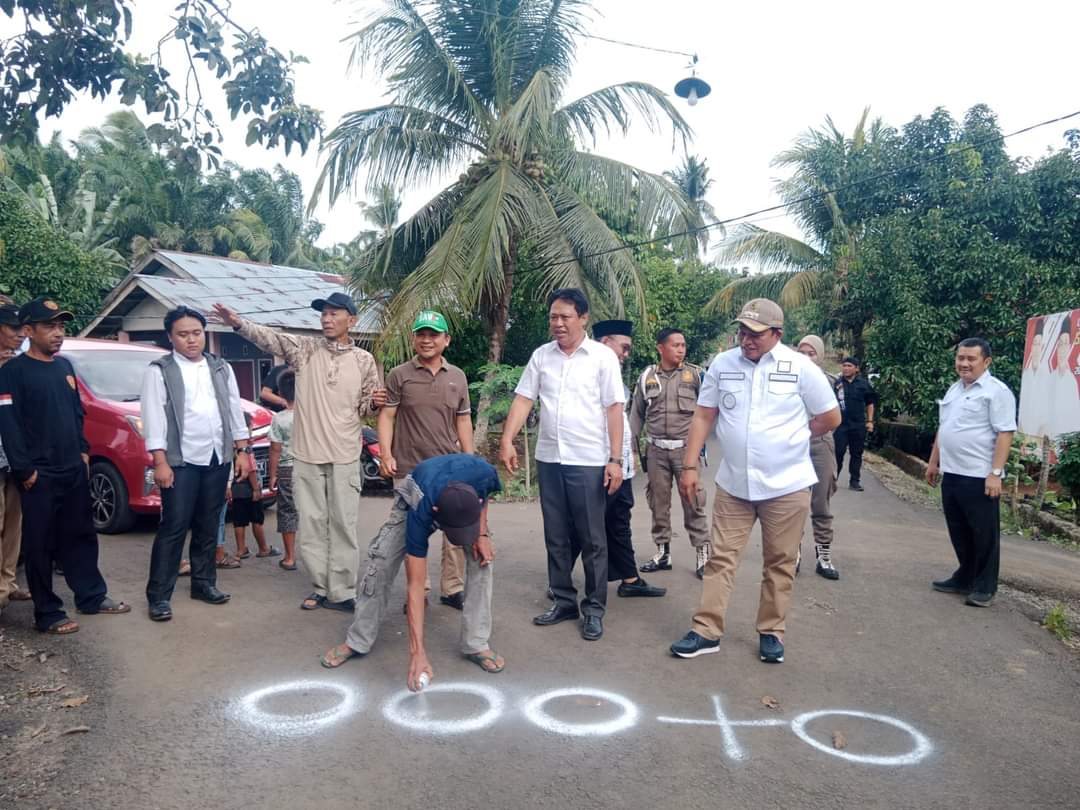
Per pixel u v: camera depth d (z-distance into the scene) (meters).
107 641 4.18
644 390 5.71
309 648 4.13
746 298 19.38
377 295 12.66
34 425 4.17
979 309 13.95
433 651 4.13
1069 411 6.91
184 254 15.75
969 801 2.84
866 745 3.23
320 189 11.44
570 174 11.95
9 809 2.69
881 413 16.25
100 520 6.66
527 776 2.95
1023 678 3.94
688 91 11.81
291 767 2.98
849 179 16.67
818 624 4.68
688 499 4.36
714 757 3.11
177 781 2.88
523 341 13.87
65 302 16.45
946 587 5.43
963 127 15.87
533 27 11.75
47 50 4.70
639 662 4.04
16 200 16.56
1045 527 8.51
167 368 4.49
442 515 3.48
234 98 5.19
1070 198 13.62
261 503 5.94
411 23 11.25
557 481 4.49
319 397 4.62
